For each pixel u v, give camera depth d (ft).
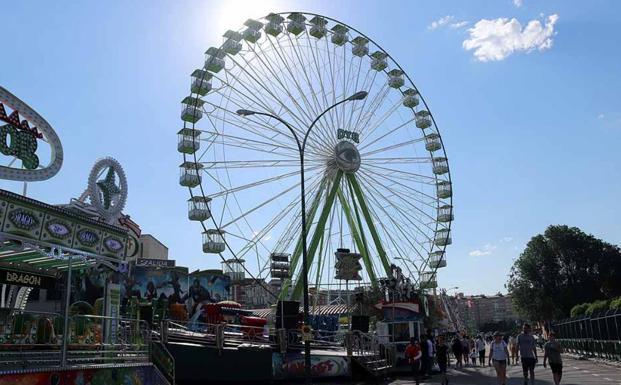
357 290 134.92
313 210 129.08
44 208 48.49
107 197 65.05
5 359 43.96
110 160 66.18
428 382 88.53
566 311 250.78
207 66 126.41
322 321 133.90
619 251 253.24
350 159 132.98
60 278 60.08
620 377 78.54
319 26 141.08
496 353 65.00
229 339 86.02
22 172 49.11
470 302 492.95
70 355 49.96
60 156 52.80
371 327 132.36
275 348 83.51
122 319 58.29
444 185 150.30
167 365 67.05
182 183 122.83
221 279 173.58
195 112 125.18
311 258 125.70
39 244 47.91
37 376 43.86
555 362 60.13
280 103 131.64
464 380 86.69
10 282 53.93
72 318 52.06
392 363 106.63
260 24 130.82
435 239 147.43
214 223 121.70
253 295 197.47
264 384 80.33
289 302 88.69
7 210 44.75
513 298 268.82
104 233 56.90
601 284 253.24
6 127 48.39
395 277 129.29
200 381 74.54
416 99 153.89
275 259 109.40
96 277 118.52
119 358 55.06
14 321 46.52
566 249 254.06
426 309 142.92
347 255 118.21
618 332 103.30
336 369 89.40
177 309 125.29
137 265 165.17
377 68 150.61
